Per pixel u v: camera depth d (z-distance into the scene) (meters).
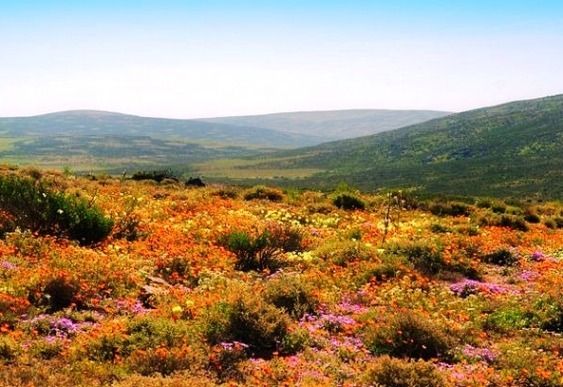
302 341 10.89
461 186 154.62
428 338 11.03
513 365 10.51
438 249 18.92
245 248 16.80
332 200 31.77
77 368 8.73
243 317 10.76
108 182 35.53
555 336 12.45
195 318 11.18
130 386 7.98
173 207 25.11
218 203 27.98
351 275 16.23
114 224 18.53
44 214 16.73
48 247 15.19
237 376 9.12
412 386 9.09
